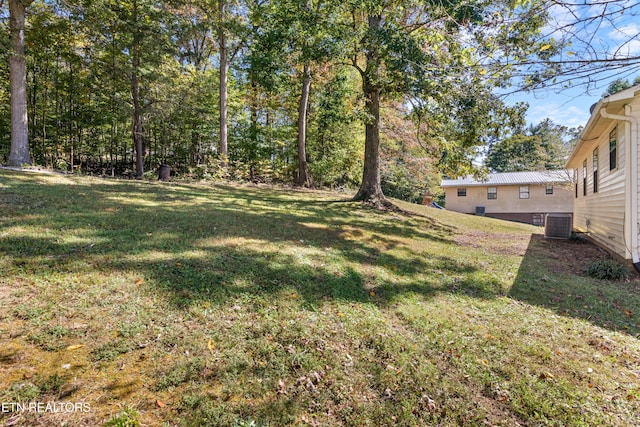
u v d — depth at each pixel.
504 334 3.27
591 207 9.80
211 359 2.38
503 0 2.97
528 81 2.68
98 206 5.87
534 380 2.54
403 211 11.01
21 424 1.69
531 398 2.32
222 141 14.29
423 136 11.35
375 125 11.03
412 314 3.58
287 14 9.73
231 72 17.48
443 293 4.37
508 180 23.00
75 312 2.63
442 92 6.16
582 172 11.45
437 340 3.06
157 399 1.98
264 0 14.34
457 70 3.19
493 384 2.47
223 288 3.42
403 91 8.15
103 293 2.94
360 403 2.18
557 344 3.12
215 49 15.73
